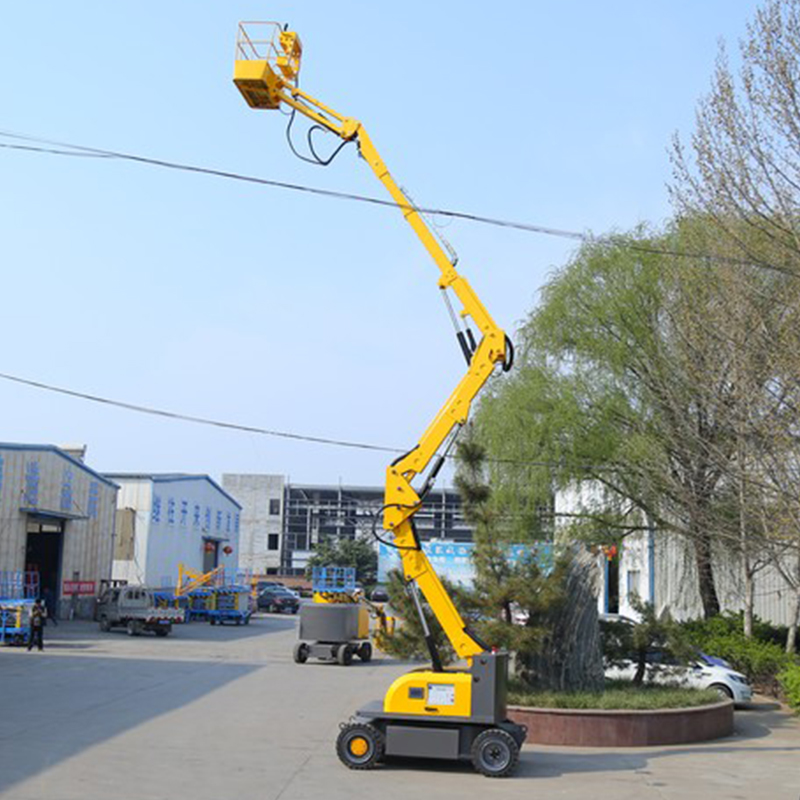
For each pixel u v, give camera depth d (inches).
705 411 804.0
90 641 1369.3
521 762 514.0
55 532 1774.1
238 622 2017.7
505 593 594.2
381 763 496.4
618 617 802.8
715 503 833.5
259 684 872.9
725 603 1238.3
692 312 693.3
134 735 559.8
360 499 4436.5
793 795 441.7
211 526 2608.3
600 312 1010.1
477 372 518.6
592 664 638.5
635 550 1290.6
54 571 1756.9
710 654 938.7
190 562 2418.8
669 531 1039.0
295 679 933.8
